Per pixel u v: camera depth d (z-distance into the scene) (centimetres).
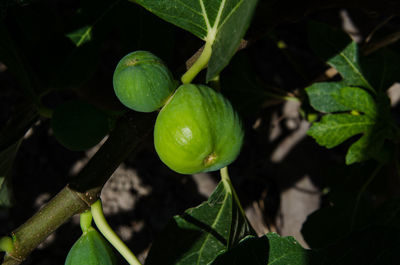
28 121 53
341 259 46
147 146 94
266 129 96
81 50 56
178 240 52
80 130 46
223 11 42
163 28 56
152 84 42
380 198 78
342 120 57
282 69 109
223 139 42
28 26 55
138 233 96
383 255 46
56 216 43
